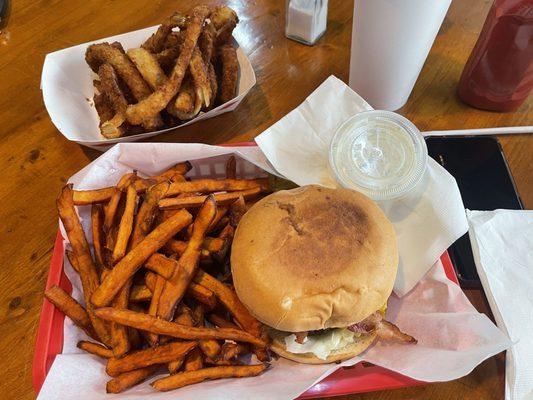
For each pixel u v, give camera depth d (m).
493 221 0.30
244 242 0.26
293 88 0.39
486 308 0.29
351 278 0.24
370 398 0.26
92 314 0.26
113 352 0.25
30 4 0.44
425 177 0.30
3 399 0.27
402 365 0.25
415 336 0.27
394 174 0.29
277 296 0.24
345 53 0.41
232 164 0.31
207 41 0.34
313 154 0.32
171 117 0.35
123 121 0.33
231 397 0.22
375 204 0.27
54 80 0.36
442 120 0.38
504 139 0.36
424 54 0.33
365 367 0.26
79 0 0.44
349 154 0.30
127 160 0.31
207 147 0.30
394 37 0.31
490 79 0.35
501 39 0.32
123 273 0.25
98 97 0.35
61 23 0.43
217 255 0.28
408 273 0.29
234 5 0.44
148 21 0.43
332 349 0.26
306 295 0.24
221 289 0.27
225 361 0.25
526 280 0.28
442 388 0.27
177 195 0.29
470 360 0.23
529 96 0.39
